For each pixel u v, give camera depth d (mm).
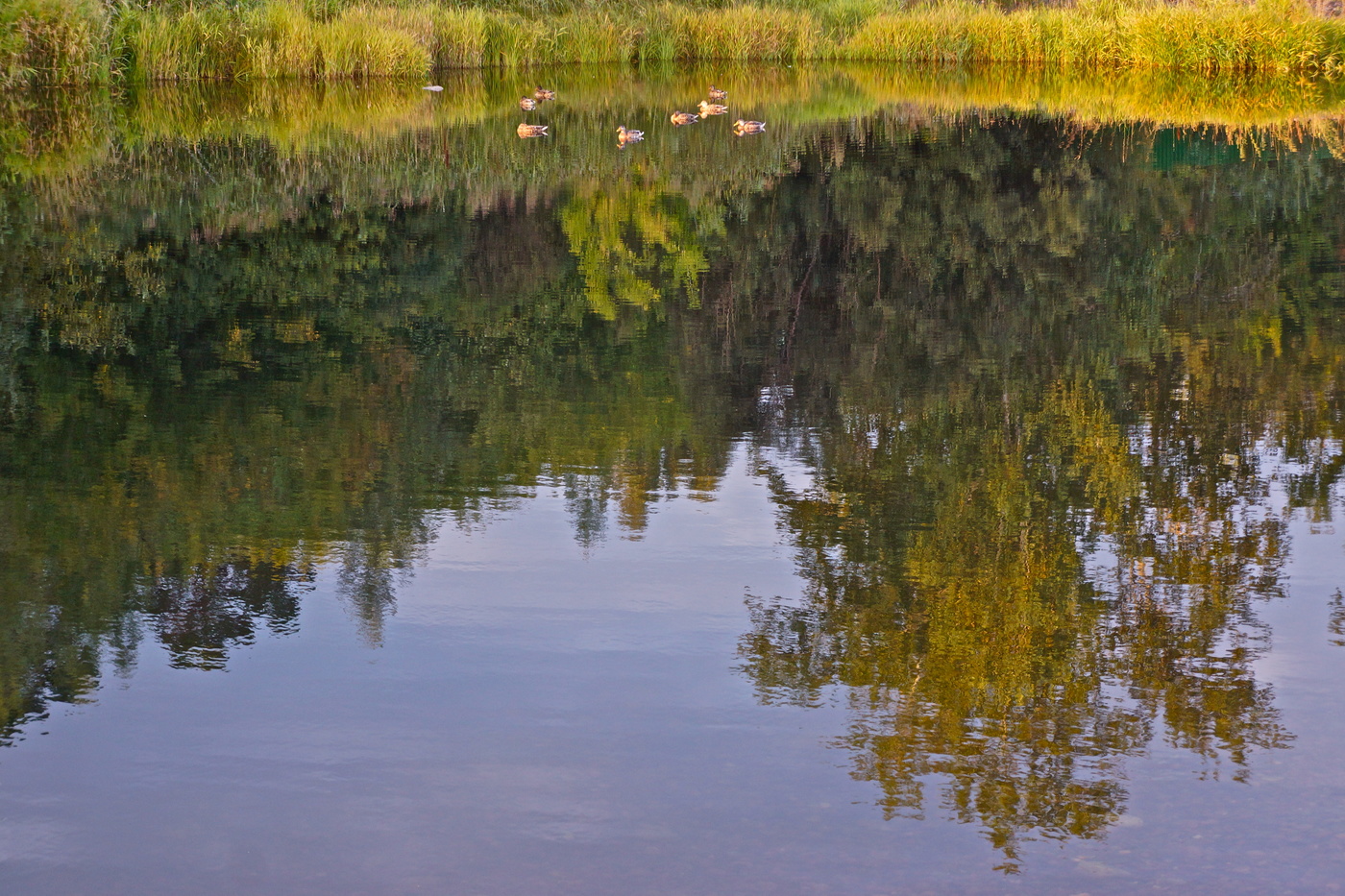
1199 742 3768
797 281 11195
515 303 10305
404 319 9633
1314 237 12445
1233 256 11750
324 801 3473
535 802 3461
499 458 6469
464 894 3084
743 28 31016
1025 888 3098
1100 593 4832
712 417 7203
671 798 3486
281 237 12445
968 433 6836
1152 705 3990
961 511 5680
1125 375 7996
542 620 4586
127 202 13758
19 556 5172
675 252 12438
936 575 5008
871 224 13781
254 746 3746
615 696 4031
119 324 9148
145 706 3982
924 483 6066
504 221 13648
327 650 4359
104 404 7289
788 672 4184
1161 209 14133
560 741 3764
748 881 3131
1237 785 3541
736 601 4754
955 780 3580
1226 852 3244
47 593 4832
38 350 8406
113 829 3352
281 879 3146
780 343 9000
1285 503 5770
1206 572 5023
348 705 3980
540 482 6105
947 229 13438
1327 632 4496
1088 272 11328
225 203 13961
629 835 3316
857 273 11477
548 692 4051
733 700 4012
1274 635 4477
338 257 11727
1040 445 6672
